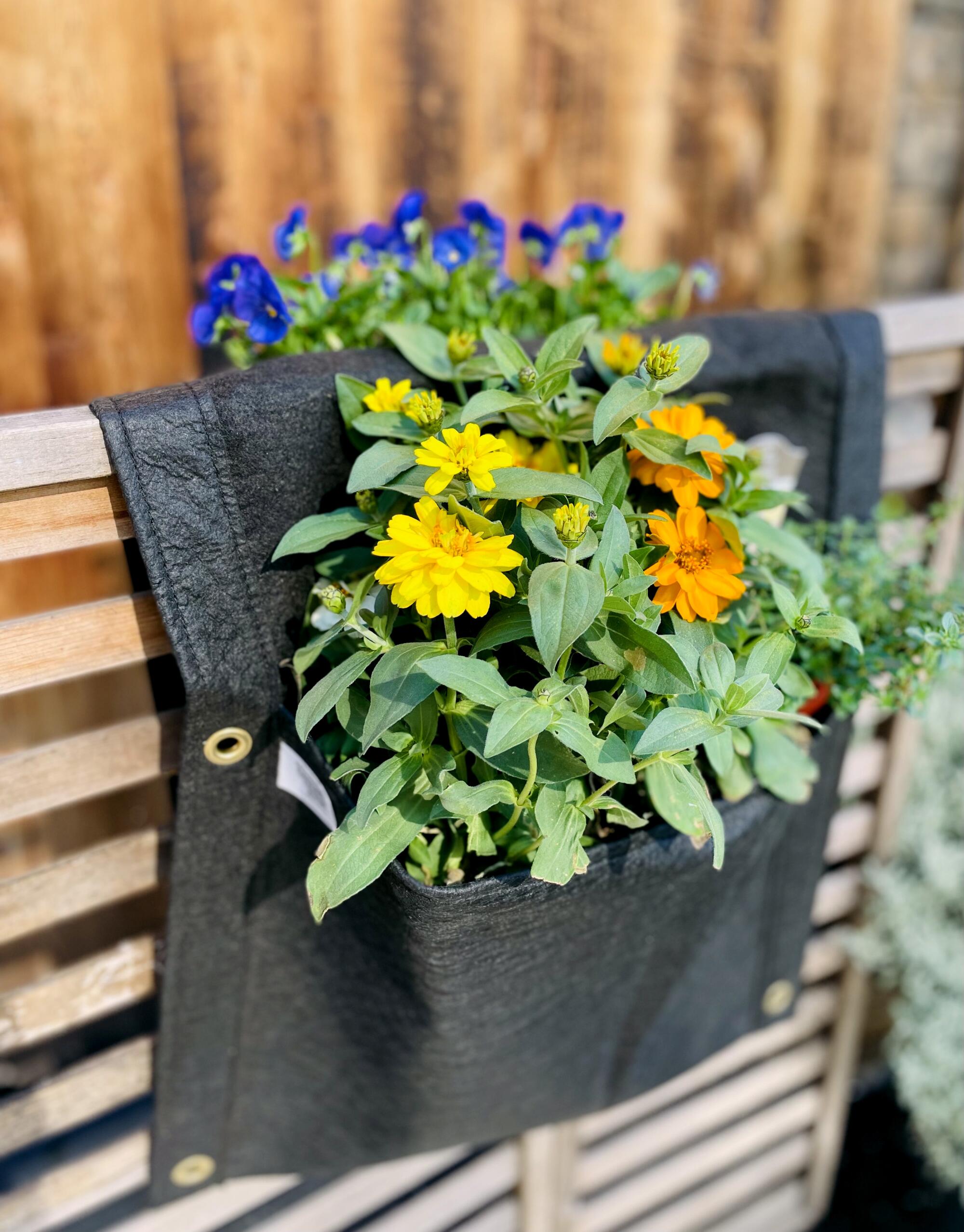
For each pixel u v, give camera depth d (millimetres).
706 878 816
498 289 1109
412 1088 891
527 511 670
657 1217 1721
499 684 621
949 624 816
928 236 2070
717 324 956
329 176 1424
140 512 688
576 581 631
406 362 821
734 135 1720
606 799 663
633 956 865
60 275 1299
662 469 739
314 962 888
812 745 923
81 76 1230
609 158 1627
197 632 719
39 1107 1007
